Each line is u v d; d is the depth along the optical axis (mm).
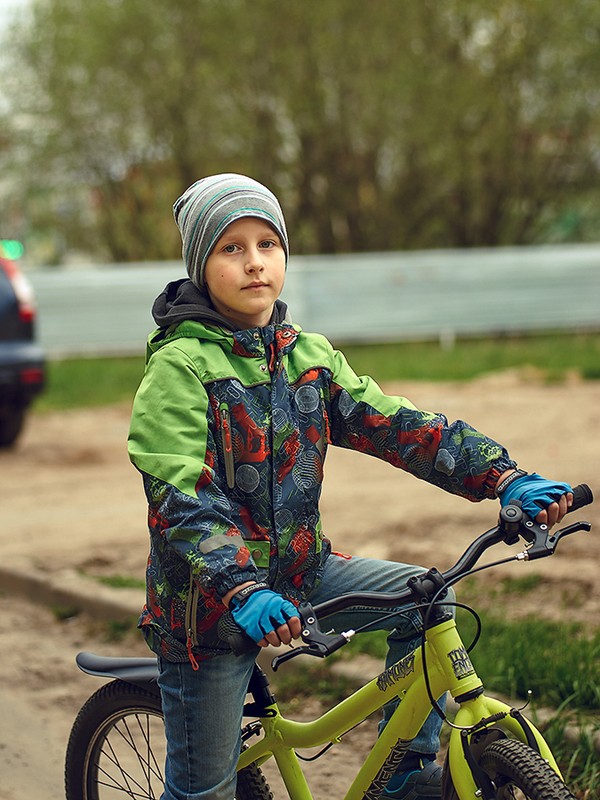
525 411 12883
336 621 3371
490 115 24969
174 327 3143
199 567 2857
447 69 24391
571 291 20281
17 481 10383
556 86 24562
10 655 6238
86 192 27109
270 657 5680
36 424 13758
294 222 26266
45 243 28250
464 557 2924
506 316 20125
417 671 3047
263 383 3117
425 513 8219
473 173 25359
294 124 24969
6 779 4738
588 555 6781
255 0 23812
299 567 3145
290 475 3105
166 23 24125
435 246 27578
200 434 3008
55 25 24656
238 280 3113
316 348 3234
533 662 5020
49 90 24953
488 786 2816
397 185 26344
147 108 24969
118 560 7484
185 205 3223
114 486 10070
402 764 3389
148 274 19312
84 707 3756
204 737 3166
